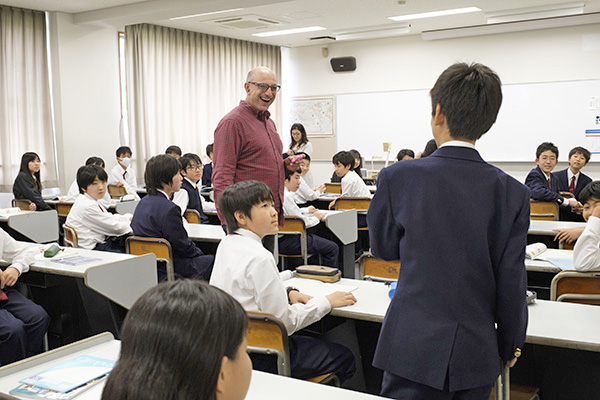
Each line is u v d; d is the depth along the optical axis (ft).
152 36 25.96
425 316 4.11
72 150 23.95
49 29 23.31
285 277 7.89
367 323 8.02
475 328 4.08
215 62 29.07
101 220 12.30
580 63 26.23
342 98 32.24
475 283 4.12
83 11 23.11
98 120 24.90
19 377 4.69
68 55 23.53
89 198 12.43
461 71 4.26
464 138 4.31
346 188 18.57
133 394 1.95
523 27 26.50
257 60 31.40
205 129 28.89
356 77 31.73
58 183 24.00
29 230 14.56
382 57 30.91
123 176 23.36
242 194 6.39
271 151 9.25
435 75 29.63
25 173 19.60
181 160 15.60
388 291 7.19
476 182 4.19
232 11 23.53
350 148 32.27
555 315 6.10
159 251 10.34
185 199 15.07
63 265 9.02
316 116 33.12
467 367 4.00
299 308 6.27
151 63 26.05
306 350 6.47
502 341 4.25
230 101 29.94
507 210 4.14
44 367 4.89
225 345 2.07
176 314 2.04
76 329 10.55
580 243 7.42
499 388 4.88
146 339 2.02
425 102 30.04
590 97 26.18
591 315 6.10
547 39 26.78
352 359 6.73
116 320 9.61
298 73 33.45
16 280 9.19
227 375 2.11
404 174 4.37
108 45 25.13
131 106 25.79
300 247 13.74
